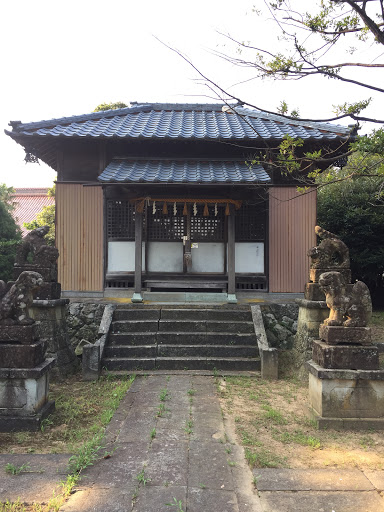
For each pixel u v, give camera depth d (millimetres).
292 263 9867
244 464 4066
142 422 5109
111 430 4875
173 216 10055
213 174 8922
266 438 4727
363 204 14164
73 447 4469
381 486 3629
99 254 9883
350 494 3500
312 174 5156
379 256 13484
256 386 6773
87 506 3273
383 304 15094
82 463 3961
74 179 10055
